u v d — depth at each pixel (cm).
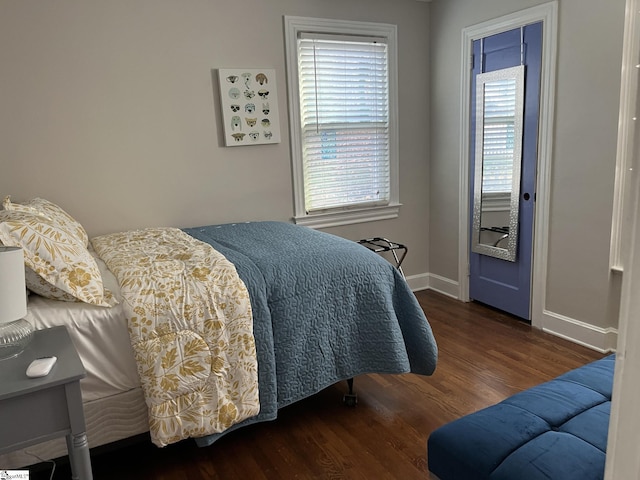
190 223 319
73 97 275
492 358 287
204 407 183
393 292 238
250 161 332
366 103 368
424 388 257
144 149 298
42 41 264
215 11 305
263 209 343
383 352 227
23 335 151
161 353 177
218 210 327
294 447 211
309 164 356
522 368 273
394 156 385
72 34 270
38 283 172
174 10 293
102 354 176
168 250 228
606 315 282
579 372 174
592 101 270
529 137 312
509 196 332
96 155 286
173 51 297
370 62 362
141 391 184
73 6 268
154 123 298
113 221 297
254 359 193
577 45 273
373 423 227
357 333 226
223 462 203
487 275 364
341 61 351
